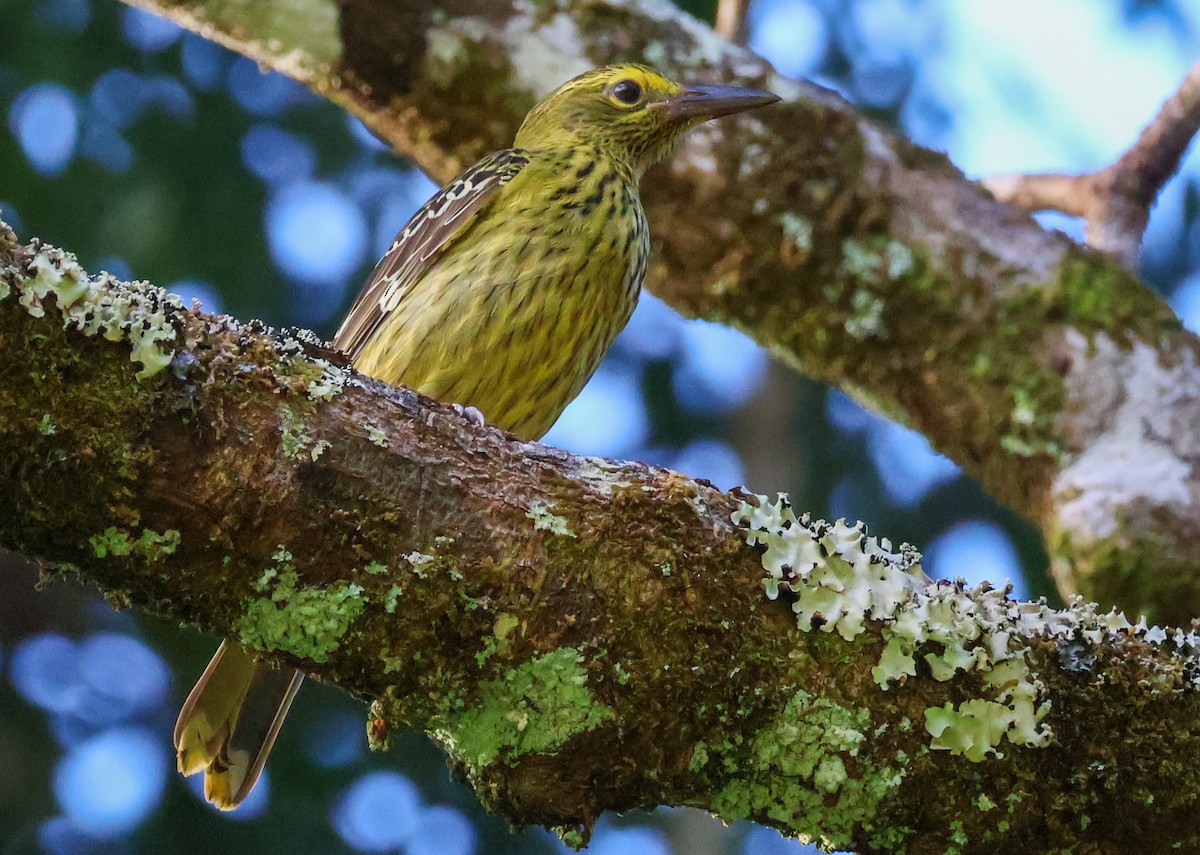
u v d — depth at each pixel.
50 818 13.00
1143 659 5.88
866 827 5.75
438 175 10.05
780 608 5.66
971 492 14.43
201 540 5.29
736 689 5.62
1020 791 5.72
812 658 5.64
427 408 5.66
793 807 5.73
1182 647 5.96
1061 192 9.85
